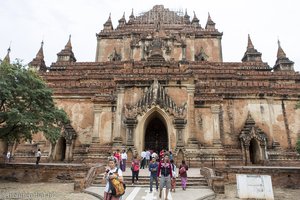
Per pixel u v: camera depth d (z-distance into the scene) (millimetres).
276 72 35781
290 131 27812
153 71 24844
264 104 28531
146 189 14258
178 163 20797
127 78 24156
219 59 45750
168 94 23641
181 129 21812
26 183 17938
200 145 23375
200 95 25703
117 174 7348
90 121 28031
